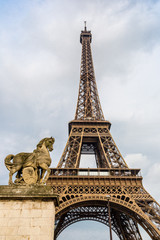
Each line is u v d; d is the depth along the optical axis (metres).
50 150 25.31
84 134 103.81
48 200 19.70
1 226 17.78
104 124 110.38
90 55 165.62
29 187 20.69
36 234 17.59
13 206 18.92
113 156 92.88
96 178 79.19
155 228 62.62
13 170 22.03
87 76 142.88
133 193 75.69
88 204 80.50
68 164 86.94
